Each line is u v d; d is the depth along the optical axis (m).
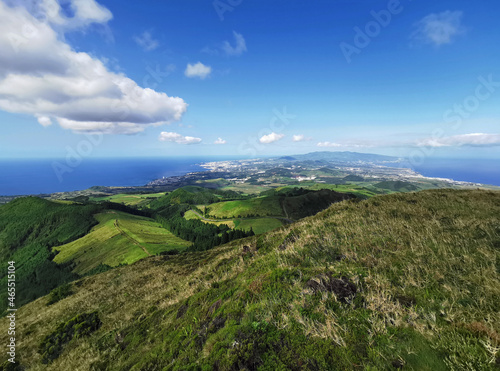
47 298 22.41
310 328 4.38
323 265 7.41
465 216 9.17
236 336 4.72
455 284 4.75
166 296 13.75
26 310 21.06
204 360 4.57
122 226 149.88
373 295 4.84
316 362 3.75
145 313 11.98
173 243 125.69
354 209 13.95
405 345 3.57
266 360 4.04
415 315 4.08
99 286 21.61
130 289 18.28
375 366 3.42
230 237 85.50
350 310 4.64
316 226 12.30
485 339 3.31
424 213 10.51
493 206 10.35
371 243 8.07
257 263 10.33
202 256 25.27
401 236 8.09
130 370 6.46
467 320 3.76
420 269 5.64
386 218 10.70
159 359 6.23
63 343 11.62
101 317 13.55
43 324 15.05
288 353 4.05
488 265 5.14
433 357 3.29
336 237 9.79
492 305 3.91
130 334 9.93
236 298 6.87
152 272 21.94
